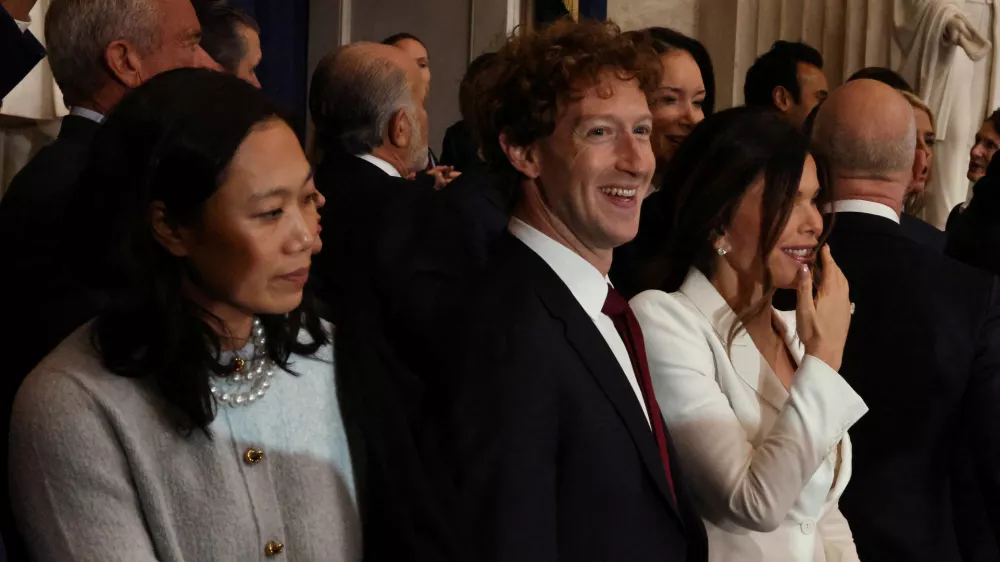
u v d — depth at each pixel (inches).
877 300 79.1
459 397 50.6
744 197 66.9
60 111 125.3
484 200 83.4
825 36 231.8
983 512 78.4
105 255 45.5
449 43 191.0
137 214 45.4
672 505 54.4
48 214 68.9
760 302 66.6
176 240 46.1
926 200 219.6
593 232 57.2
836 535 73.6
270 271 46.1
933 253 80.8
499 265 56.6
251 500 47.0
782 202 65.8
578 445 51.9
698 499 65.0
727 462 62.3
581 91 56.0
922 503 76.5
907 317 77.7
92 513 44.3
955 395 76.5
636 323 61.2
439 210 82.5
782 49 142.3
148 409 45.9
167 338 45.4
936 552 75.9
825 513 69.8
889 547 75.8
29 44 63.9
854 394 63.3
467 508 48.4
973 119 226.1
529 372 51.1
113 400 45.1
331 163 95.7
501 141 58.9
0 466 59.9
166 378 45.4
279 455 48.4
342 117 97.4
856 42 227.6
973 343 76.7
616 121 56.4
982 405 76.0
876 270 80.0
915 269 79.1
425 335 55.3
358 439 51.4
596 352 54.0
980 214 106.7
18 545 54.1
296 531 47.9
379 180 89.0
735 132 67.4
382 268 76.0
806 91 139.5
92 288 46.9
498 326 52.5
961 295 77.9
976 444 76.6
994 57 226.2
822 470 66.8
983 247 104.7
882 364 77.9
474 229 80.8
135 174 45.3
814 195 69.3
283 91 194.7
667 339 65.2
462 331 52.9
